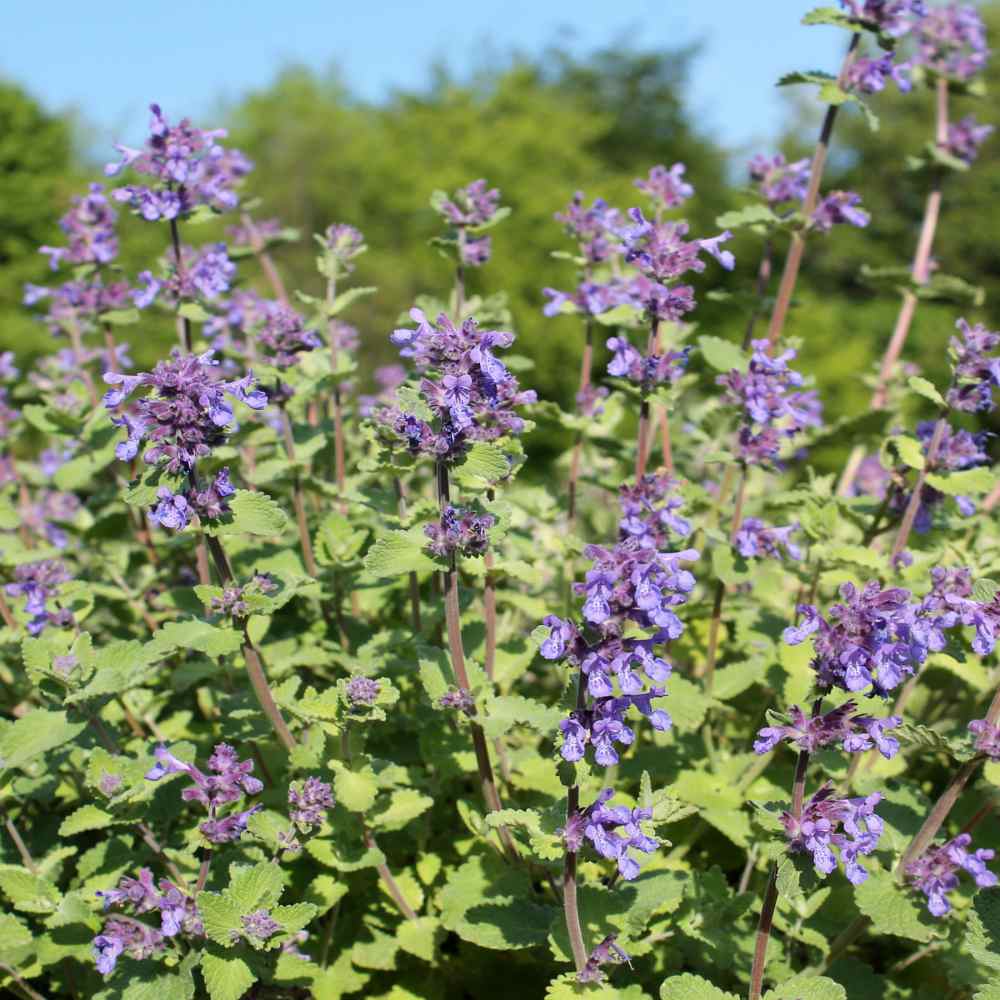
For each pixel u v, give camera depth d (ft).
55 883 1.50
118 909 1.37
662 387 1.55
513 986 1.51
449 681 1.39
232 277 1.77
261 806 1.40
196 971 1.37
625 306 1.78
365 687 1.29
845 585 1.11
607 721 1.12
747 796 1.60
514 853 1.46
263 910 1.26
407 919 1.47
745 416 1.57
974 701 1.74
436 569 1.29
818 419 2.10
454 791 1.65
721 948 1.37
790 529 1.59
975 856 1.29
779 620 1.74
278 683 1.59
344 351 2.01
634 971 1.41
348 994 1.51
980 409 1.48
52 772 1.52
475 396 1.22
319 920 1.50
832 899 1.50
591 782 1.56
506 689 1.61
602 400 1.84
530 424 1.45
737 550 1.60
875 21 1.68
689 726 1.59
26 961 1.40
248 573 1.75
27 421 2.23
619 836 1.20
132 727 1.70
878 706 1.38
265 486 1.89
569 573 1.74
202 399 1.23
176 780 1.51
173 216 1.63
